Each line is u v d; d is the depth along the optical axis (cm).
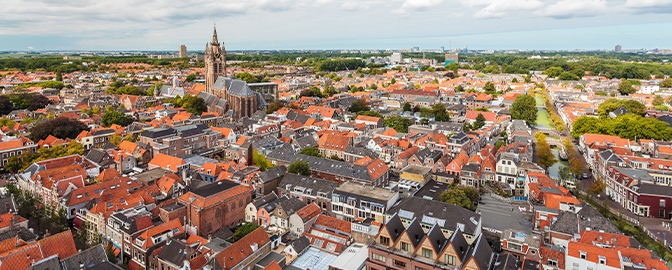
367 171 15575
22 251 9162
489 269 9038
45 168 15738
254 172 15562
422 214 12156
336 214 13738
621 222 13500
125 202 12925
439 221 11806
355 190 13850
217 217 12688
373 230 11744
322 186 14325
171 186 14638
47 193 14088
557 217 12144
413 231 9856
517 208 14862
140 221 11550
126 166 17988
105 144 19762
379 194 13462
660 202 14050
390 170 19075
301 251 11319
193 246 11075
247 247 10662
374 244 10081
